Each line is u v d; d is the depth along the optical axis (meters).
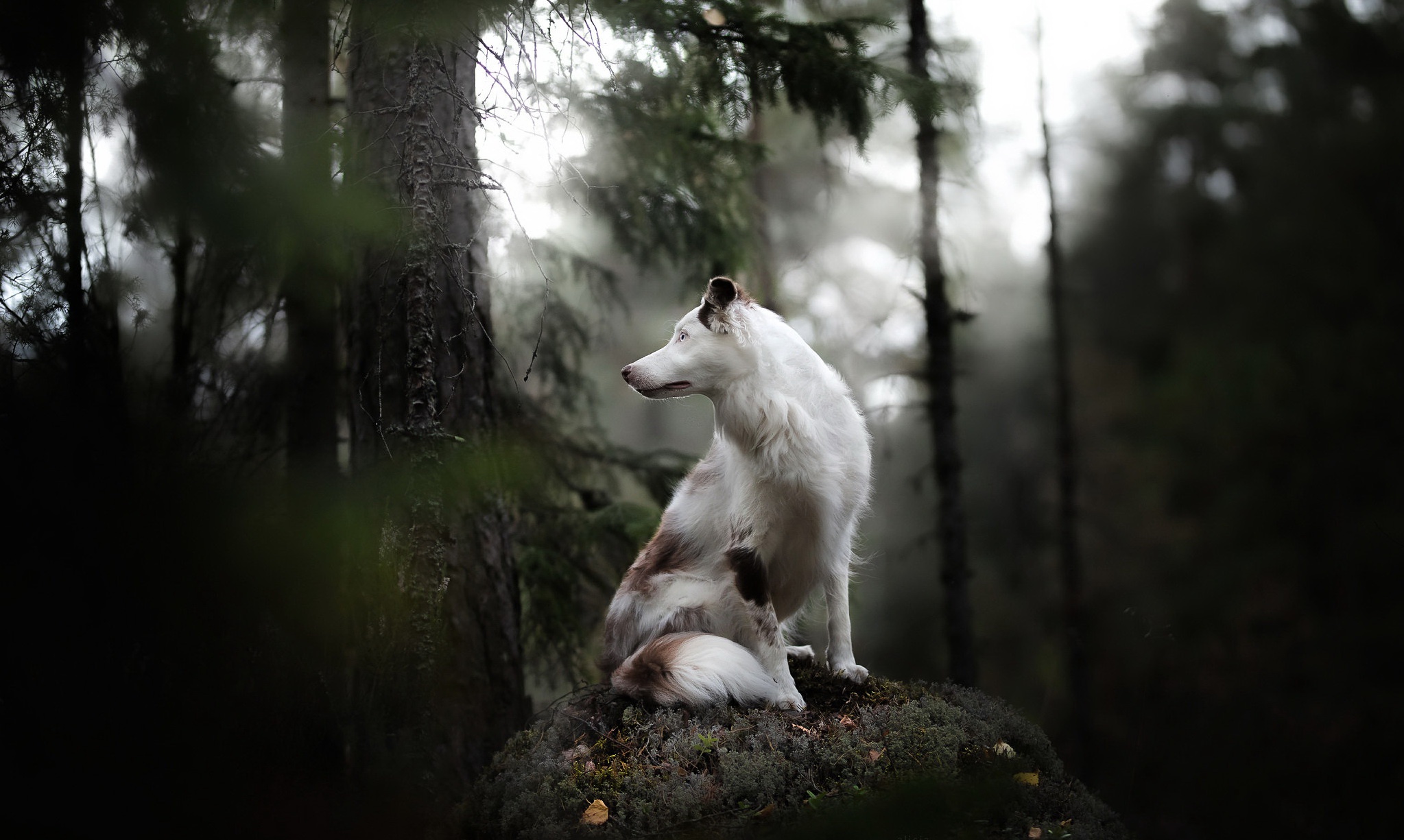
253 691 2.83
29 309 3.06
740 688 3.73
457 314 4.93
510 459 3.82
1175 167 21.88
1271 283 17.80
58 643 2.37
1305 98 19.67
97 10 2.45
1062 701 11.53
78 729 2.43
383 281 4.22
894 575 15.38
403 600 3.68
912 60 7.54
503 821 3.44
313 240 2.97
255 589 2.45
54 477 2.28
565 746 3.80
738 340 3.89
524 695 5.18
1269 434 15.92
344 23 3.68
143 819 2.48
